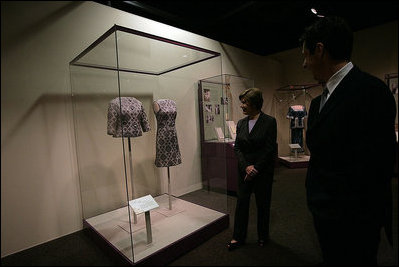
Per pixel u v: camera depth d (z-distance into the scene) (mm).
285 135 5504
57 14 2014
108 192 2383
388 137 842
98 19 2389
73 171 2309
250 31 4598
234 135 3459
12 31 1688
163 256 1718
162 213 2406
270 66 5227
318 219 1023
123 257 1658
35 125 1979
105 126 2119
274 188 3578
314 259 1754
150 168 2643
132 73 2385
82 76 2135
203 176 3027
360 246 927
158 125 2438
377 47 4449
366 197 874
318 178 1039
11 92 1761
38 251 1947
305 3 3633
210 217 2281
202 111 3027
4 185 1771
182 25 4074
